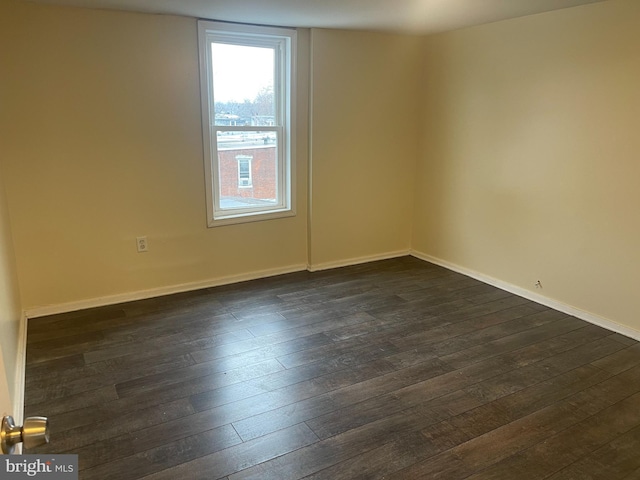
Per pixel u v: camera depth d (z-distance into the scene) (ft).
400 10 10.55
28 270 10.72
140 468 6.40
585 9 10.20
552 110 11.21
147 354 9.39
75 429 7.14
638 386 8.48
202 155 12.21
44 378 8.48
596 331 10.60
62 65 10.21
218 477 6.26
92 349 9.55
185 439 6.98
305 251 14.58
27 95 10.00
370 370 8.93
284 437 7.06
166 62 11.23
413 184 15.79
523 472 6.41
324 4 9.90
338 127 13.88
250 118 13.01
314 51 12.91
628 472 6.44
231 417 7.50
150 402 7.85
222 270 13.25
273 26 12.31
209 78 12.14
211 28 11.56
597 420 7.52
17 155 10.12
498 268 13.25
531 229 12.15
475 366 9.11
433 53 14.29
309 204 14.10
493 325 10.89
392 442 6.97
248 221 13.29
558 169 11.28
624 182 10.02
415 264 15.34
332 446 6.88
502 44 12.14
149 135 11.44
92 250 11.35
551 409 7.80
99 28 10.40
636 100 9.60
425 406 7.84
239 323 10.84
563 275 11.53
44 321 10.76
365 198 14.97
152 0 9.52
